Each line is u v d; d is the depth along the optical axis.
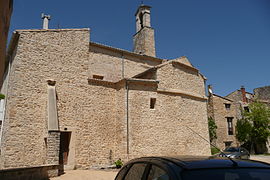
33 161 10.99
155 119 14.00
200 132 16.39
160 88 14.68
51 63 12.58
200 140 16.16
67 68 12.99
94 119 13.05
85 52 13.89
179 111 15.34
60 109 12.20
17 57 11.62
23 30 12.05
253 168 2.45
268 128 28.59
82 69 13.46
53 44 12.90
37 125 11.47
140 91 13.89
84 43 14.02
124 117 13.05
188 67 16.89
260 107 28.77
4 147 10.77
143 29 22.52
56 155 10.38
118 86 14.05
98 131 13.00
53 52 12.78
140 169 3.11
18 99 11.24
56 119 11.16
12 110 10.98
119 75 16.70
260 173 2.34
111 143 13.26
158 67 14.91
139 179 2.96
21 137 10.95
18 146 10.79
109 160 12.90
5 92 13.88
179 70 16.27
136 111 13.45
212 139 27.44
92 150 12.54
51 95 11.77
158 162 2.75
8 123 10.91
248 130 28.09
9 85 12.48
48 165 9.51
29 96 11.57
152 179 2.64
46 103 11.91
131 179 3.23
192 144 15.51
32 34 12.32
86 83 13.35
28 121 11.28
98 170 11.69
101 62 16.05
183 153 14.74
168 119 14.59
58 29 13.25
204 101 17.72
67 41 13.42
